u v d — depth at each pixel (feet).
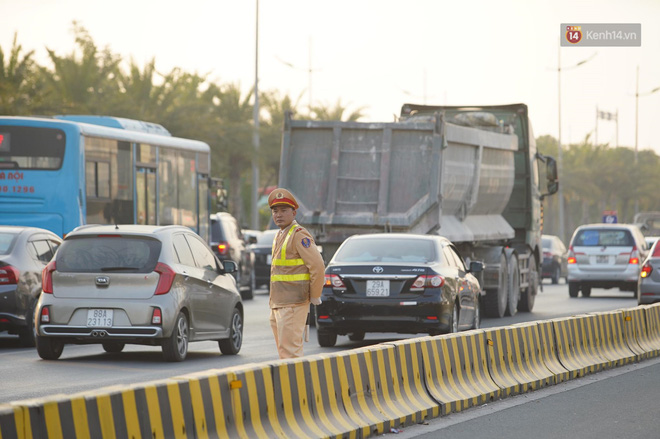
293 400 87.51
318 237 219.20
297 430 86.43
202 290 153.99
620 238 342.64
